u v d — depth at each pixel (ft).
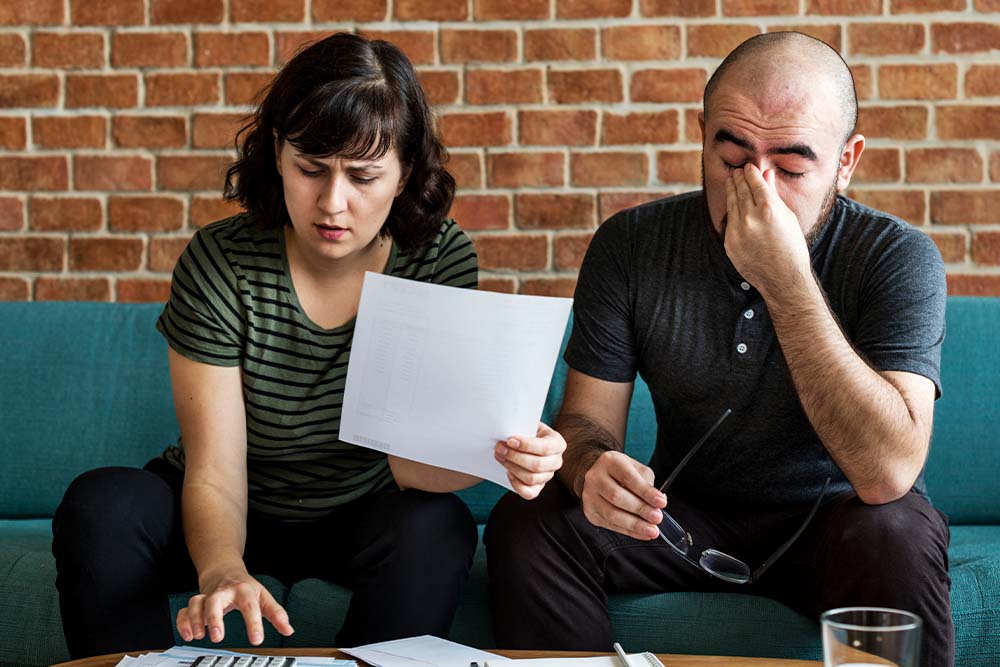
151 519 4.63
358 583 4.74
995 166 7.85
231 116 8.05
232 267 5.10
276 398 5.13
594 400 5.44
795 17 7.89
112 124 8.09
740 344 5.17
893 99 7.88
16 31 8.09
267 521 5.37
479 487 6.86
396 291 4.43
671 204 5.56
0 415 6.89
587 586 4.89
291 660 3.67
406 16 8.00
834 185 4.99
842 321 5.18
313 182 4.75
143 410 6.89
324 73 4.67
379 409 4.51
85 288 8.12
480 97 8.00
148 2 8.05
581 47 7.96
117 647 4.41
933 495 6.66
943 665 4.40
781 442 5.23
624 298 5.42
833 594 4.58
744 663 3.76
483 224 8.04
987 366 6.73
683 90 7.93
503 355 4.31
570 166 7.99
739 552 5.32
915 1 7.84
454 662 3.73
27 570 5.32
